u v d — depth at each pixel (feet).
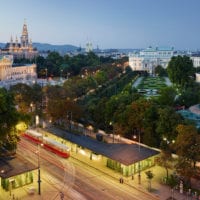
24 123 334.03
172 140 358.02
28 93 595.88
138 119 390.63
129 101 458.91
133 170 317.01
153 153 336.70
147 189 286.05
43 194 275.80
